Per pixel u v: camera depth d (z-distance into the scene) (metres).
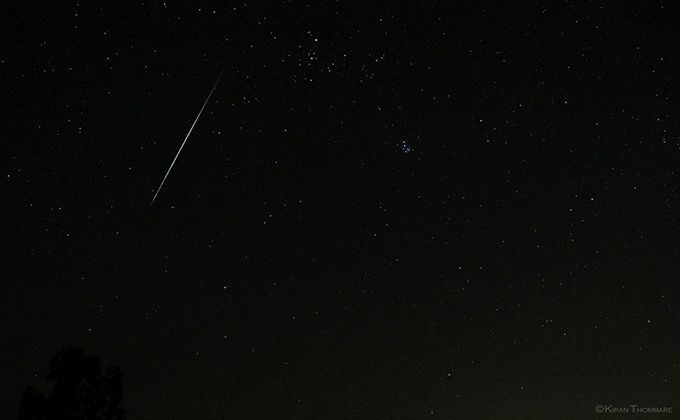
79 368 4.30
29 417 4.18
